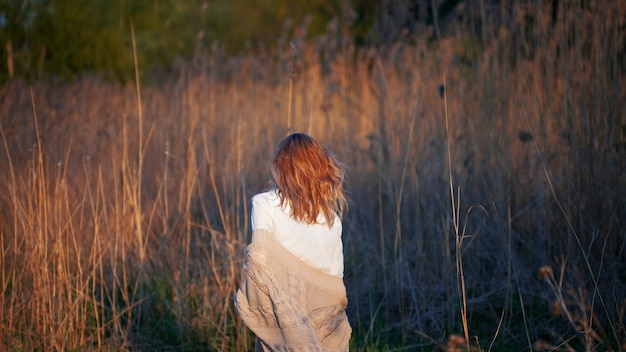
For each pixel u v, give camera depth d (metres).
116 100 6.92
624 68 4.43
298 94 6.47
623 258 4.03
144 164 5.63
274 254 2.75
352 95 6.48
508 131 4.85
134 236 4.48
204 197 5.17
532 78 4.88
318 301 2.78
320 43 6.79
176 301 4.15
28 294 3.97
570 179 4.21
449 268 4.11
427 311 4.21
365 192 5.57
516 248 4.62
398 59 6.16
